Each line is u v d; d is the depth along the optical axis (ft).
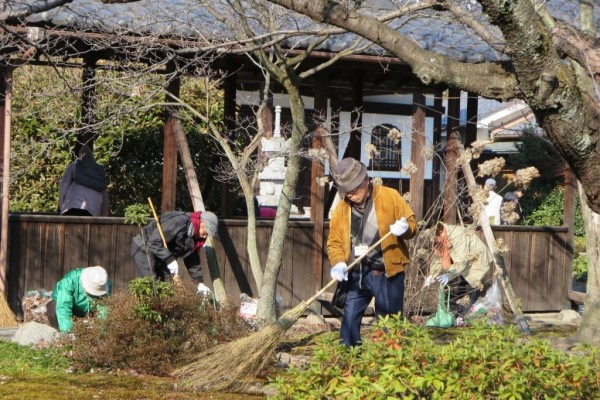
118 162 51.96
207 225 30.68
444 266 36.29
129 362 26.35
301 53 34.40
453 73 17.48
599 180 16.67
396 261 25.29
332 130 45.96
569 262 43.75
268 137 43.93
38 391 23.53
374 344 17.66
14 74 45.06
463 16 21.40
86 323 27.02
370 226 25.22
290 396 17.60
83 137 41.81
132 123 49.37
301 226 38.70
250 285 38.29
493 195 45.29
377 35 17.48
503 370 16.24
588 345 18.40
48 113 38.70
